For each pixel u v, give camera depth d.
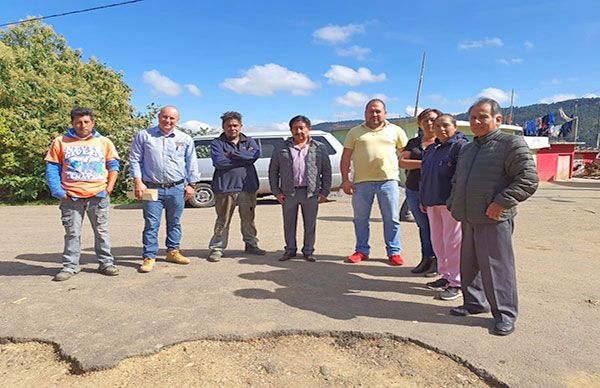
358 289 4.20
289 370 2.76
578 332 3.21
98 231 4.59
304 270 4.84
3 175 12.68
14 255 5.54
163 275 4.62
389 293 4.09
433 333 3.18
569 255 5.63
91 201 4.51
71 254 4.55
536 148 22.73
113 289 4.16
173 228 5.08
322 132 10.98
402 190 13.86
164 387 2.58
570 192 15.91
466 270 3.53
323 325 3.30
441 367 2.78
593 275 4.70
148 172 4.82
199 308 3.66
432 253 4.72
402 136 5.29
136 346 2.97
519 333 3.19
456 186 3.43
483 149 3.27
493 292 3.24
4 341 3.13
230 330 3.22
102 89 16.14
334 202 11.55
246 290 4.13
